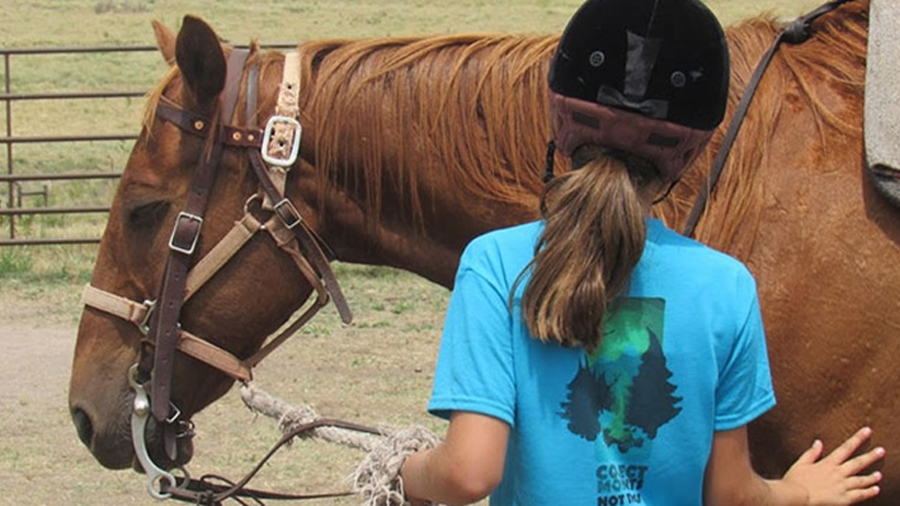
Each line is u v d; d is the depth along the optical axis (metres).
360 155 3.46
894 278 3.00
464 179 3.42
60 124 23.16
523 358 2.30
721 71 2.37
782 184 3.10
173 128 3.44
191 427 3.62
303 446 6.96
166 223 3.45
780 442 3.12
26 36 40.50
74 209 11.79
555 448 2.30
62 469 6.58
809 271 3.03
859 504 3.19
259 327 3.53
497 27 43.09
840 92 3.19
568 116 2.36
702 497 2.42
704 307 2.31
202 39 3.32
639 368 2.30
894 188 2.96
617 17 2.33
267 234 3.46
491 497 2.49
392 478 2.56
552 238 2.23
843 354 3.02
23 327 9.51
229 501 6.09
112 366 3.56
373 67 3.49
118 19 46.66
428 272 3.59
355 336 9.17
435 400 2.32
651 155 2.34
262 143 3.41
